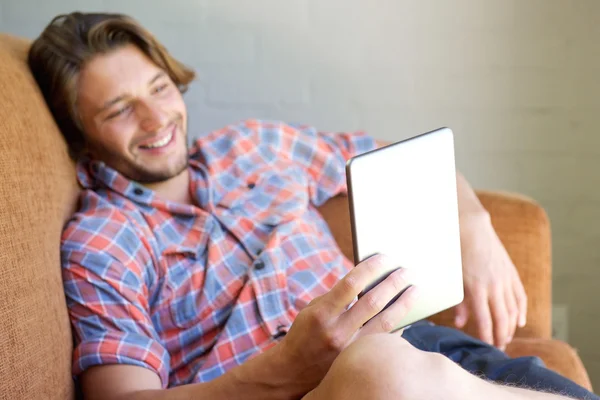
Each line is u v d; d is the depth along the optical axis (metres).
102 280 0.97
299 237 1.19
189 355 1.06
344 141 1.40
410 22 1.65
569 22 1.64
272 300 1.08
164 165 1.15
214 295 1.08
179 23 1.62
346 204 1.36
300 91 1.69
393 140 1.74
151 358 0.94
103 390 0.91
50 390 0.79
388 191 0.79
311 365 0.79
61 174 1.06
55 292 0.89
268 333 1.06
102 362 0.92
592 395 0.84
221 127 1.71
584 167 1.75
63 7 1.58
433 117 1.72
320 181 1.35
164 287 1.06
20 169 0.86
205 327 1.06
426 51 1.67
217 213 1.17
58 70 1.11
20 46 1.23
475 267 1.15
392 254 0.80
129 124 1.13
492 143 1.74
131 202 1.11
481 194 1.32
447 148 0.84
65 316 0.92
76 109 1.13
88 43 1.11
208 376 1.02
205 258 1.11
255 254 1.13
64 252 0.99
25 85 1.06
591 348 1.86
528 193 1.78
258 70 1.67
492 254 1.16
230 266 1.11
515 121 1.72
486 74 1.69
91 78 1.11
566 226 1.80
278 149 1.34
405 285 0.77
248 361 0.84
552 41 1.66
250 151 1.32
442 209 0.84
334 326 0.75
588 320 1.86
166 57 1.19
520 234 1.26
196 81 1.67
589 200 1.77
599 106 1.69
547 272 1.26
